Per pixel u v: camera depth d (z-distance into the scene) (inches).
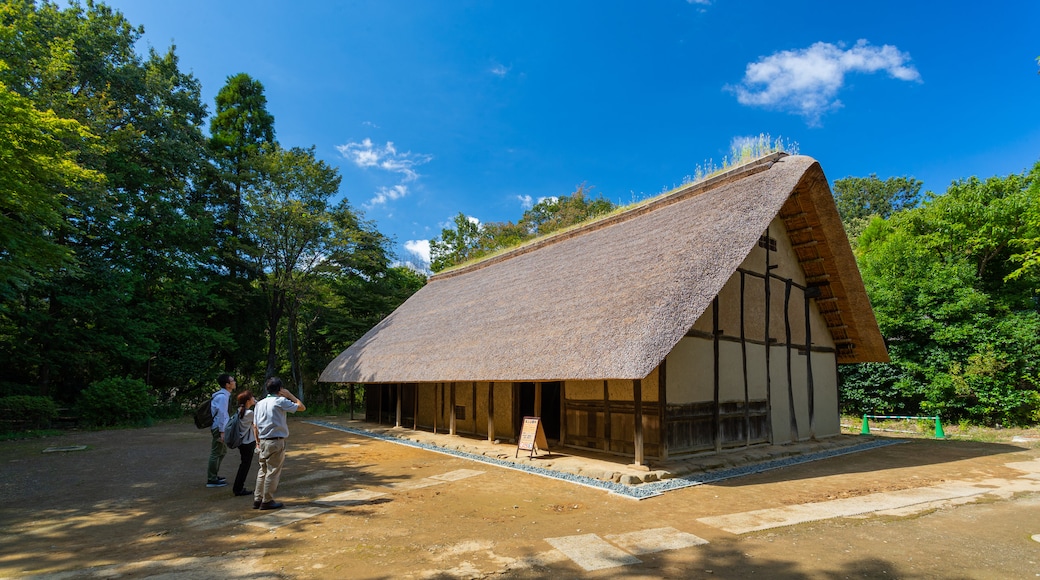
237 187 967.6
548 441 439.8
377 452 430.3
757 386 416.5
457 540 192.1
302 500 260.4
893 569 160.2
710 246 335.3
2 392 657.0
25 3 639.8
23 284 480.4
